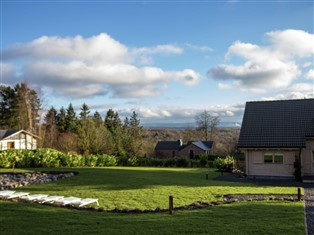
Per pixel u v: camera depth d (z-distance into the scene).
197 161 44.56
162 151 83.19
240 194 18.92
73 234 10.69
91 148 55.19
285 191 20.30
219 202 16.16
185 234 10.62
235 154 43.41
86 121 61.56
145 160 45.09
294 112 32.28
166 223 12.00
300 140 29.33
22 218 12.80
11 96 76.19
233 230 11.02
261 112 33.38
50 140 64.31
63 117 88.94
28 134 59.59
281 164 29.86
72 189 20.72
